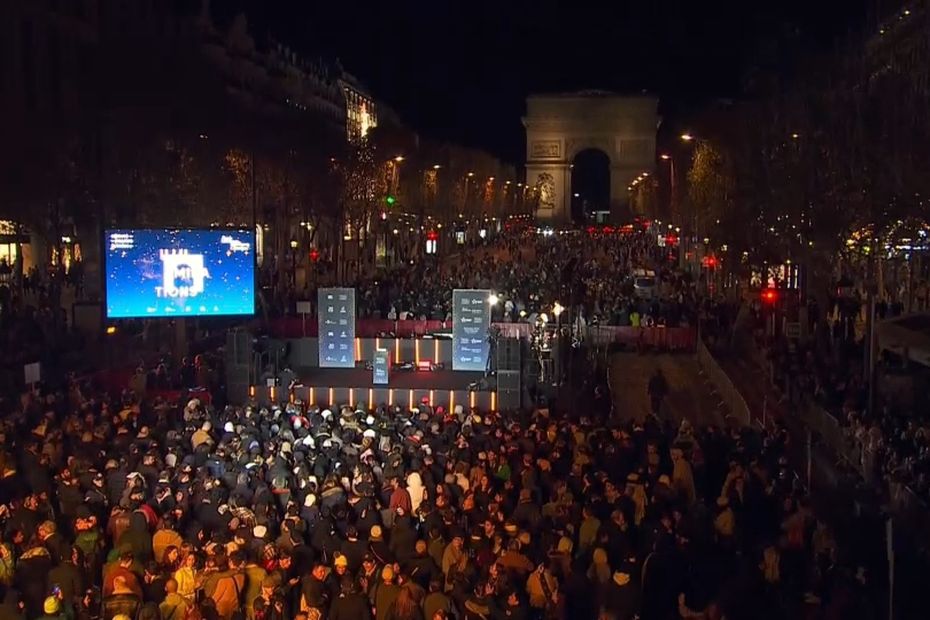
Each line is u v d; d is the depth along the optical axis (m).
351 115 172.38
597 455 24.67
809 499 22.72
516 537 17.48
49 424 26.00
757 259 58.53
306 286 74.06
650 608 17.03
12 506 19.61
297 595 16.69
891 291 56.31
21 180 54.00
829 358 41.59
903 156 40.62
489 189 182.88
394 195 115.69
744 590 17.44
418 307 60.94
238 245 42.53
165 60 71.50
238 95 101.19
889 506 25.23
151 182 65.06
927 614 19.11
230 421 28.05
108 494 21.47
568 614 16.22
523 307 61.62
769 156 54.19
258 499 19.83
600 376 45.31
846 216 46.50
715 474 25.28
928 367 36.38
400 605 15.23
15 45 68.75
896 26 51.41
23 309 48.16
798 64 55.69
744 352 51.06
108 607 15.29
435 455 24.16
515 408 38.56
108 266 40.72
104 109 65.00
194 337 52.34
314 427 27.41
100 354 44.34
